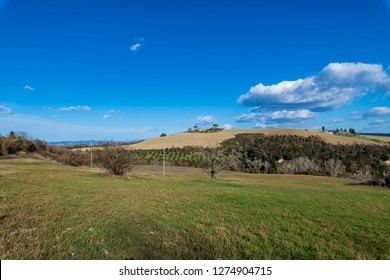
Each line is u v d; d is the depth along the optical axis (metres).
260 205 15.86
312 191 26.77
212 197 18.23
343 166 70.06
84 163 62.34
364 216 14.13
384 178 45.97
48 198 13.59
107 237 8.47
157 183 27.78
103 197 15.41
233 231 10.12
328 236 10.18
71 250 7.44
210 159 41.44
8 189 15.60
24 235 8.05
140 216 11.32
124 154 33.31
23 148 63.72
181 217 11.66
